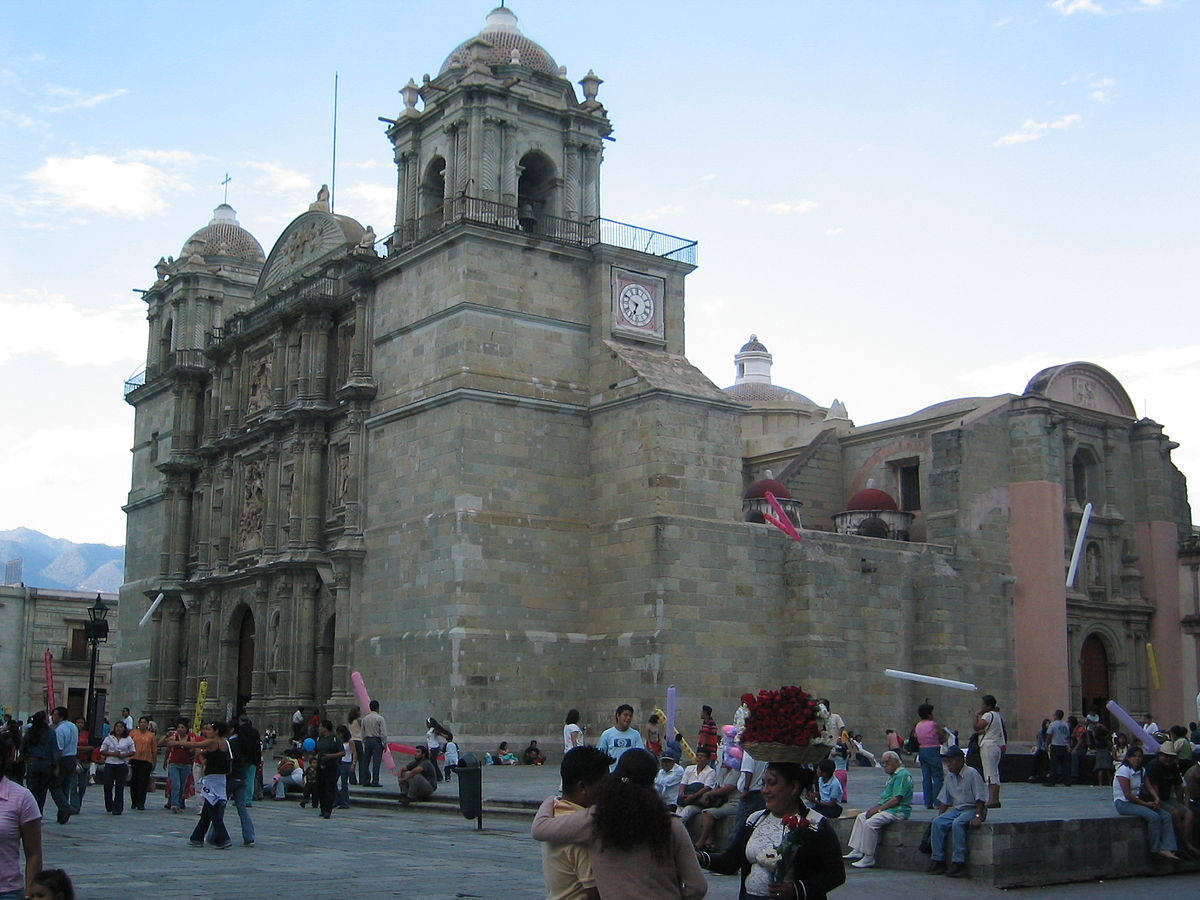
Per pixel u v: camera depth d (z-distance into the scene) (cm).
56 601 9869
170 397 8144
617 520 5622
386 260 6028
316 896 2019
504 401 5588
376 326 6159
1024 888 2384
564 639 5572
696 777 2669
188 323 8169
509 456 5581
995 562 6588
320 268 6638
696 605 5475
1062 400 6950
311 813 3706
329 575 6150
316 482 6372
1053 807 3322
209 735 2773
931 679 3234
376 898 2008
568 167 6219
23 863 2344
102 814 3569
